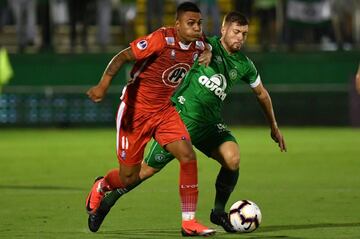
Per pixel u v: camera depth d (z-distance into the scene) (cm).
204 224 2955
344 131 8012
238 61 2762
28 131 8288
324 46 9131
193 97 2761
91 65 8531
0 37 9412
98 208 2739
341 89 8512
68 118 8588
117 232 2766
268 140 7019
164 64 2541
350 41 8969
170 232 2756
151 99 2577
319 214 3181
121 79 8538
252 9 8731
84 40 8775
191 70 2761
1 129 8544
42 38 8631
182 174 2577
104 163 5341
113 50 8712
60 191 3953
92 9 9256
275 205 3444
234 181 2781
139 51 2506
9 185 4216
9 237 2672
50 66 8538
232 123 8556
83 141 7069
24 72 8538
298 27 8588
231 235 2681
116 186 2706
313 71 8525
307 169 4931
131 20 8969
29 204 3491
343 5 8812
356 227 2859
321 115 8556
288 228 2839
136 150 2616
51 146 6606
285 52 8475
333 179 4428
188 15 2511
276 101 8538
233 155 2736
